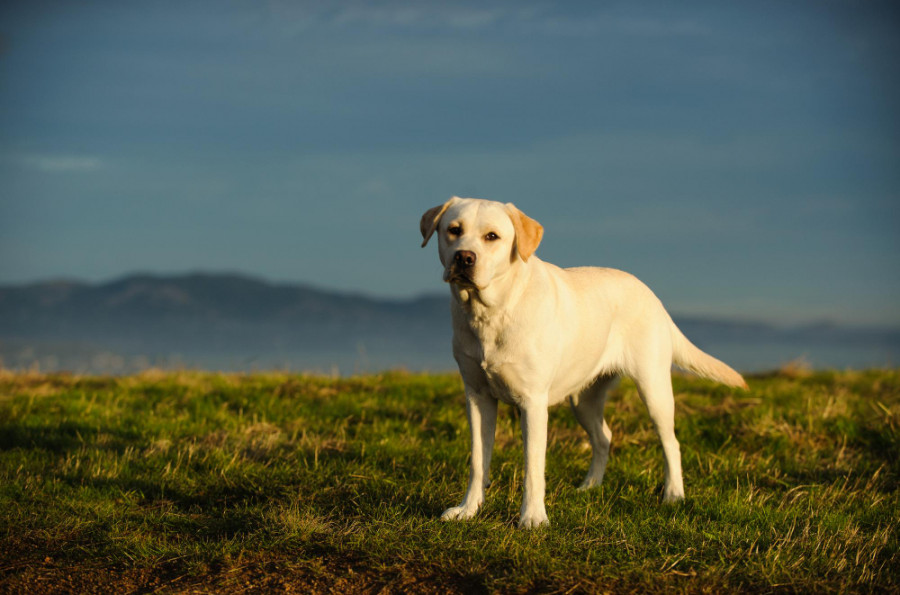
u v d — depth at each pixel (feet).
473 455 14.21
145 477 16.38
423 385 28.48
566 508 14.30
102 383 29.73
